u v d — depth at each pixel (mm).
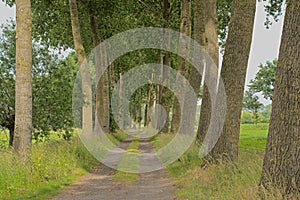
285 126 6734
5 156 11516
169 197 9898
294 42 6723
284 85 6793
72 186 11977
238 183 8523
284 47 6859
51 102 18031
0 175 10219
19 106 12727
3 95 17047
